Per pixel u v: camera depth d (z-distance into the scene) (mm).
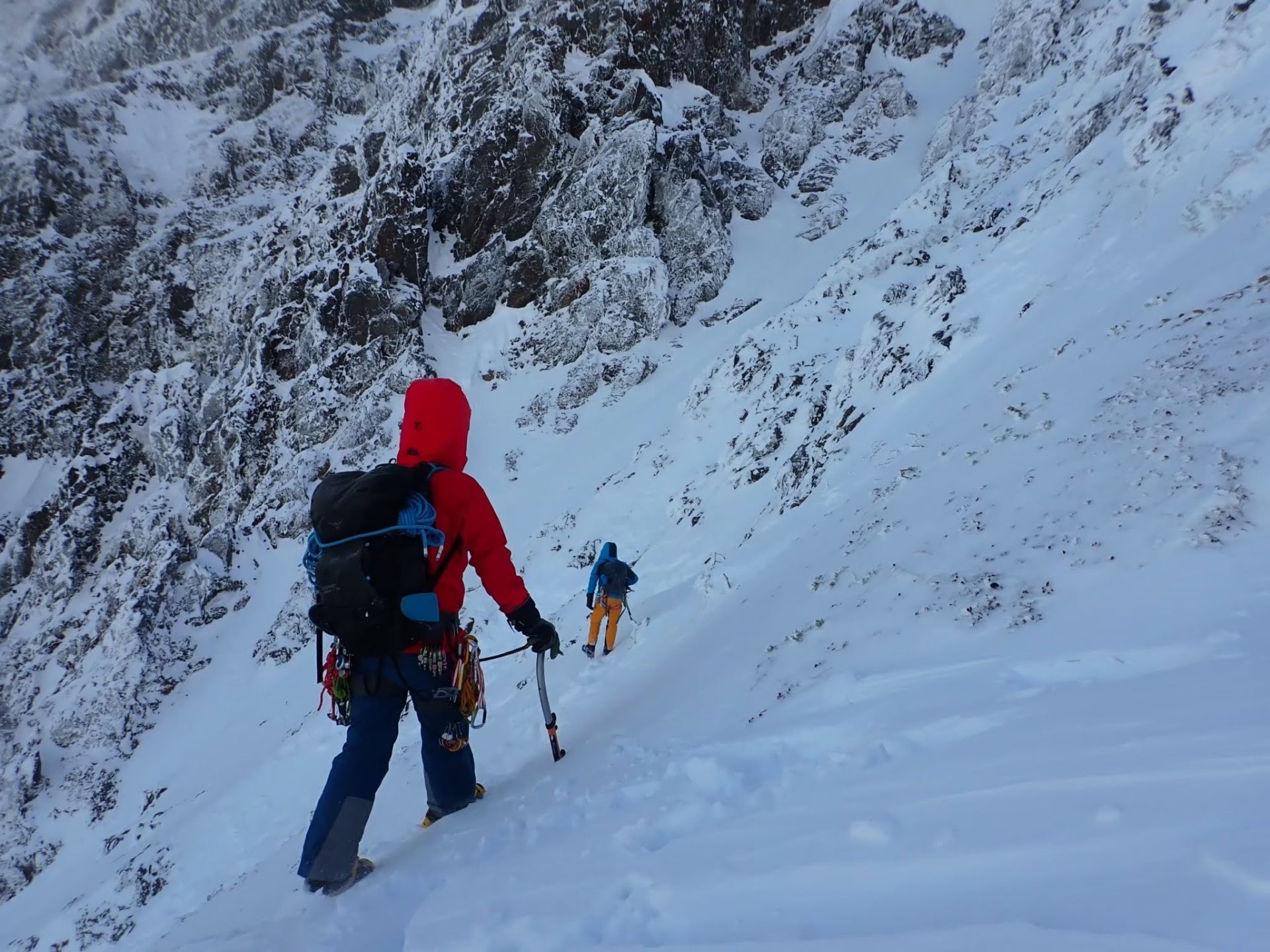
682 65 23406
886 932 1097
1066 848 1160
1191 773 1258
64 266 30734
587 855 2066
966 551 3604
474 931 1769
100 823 14922
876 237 13258
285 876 3551
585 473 15633
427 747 3055
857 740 2295
